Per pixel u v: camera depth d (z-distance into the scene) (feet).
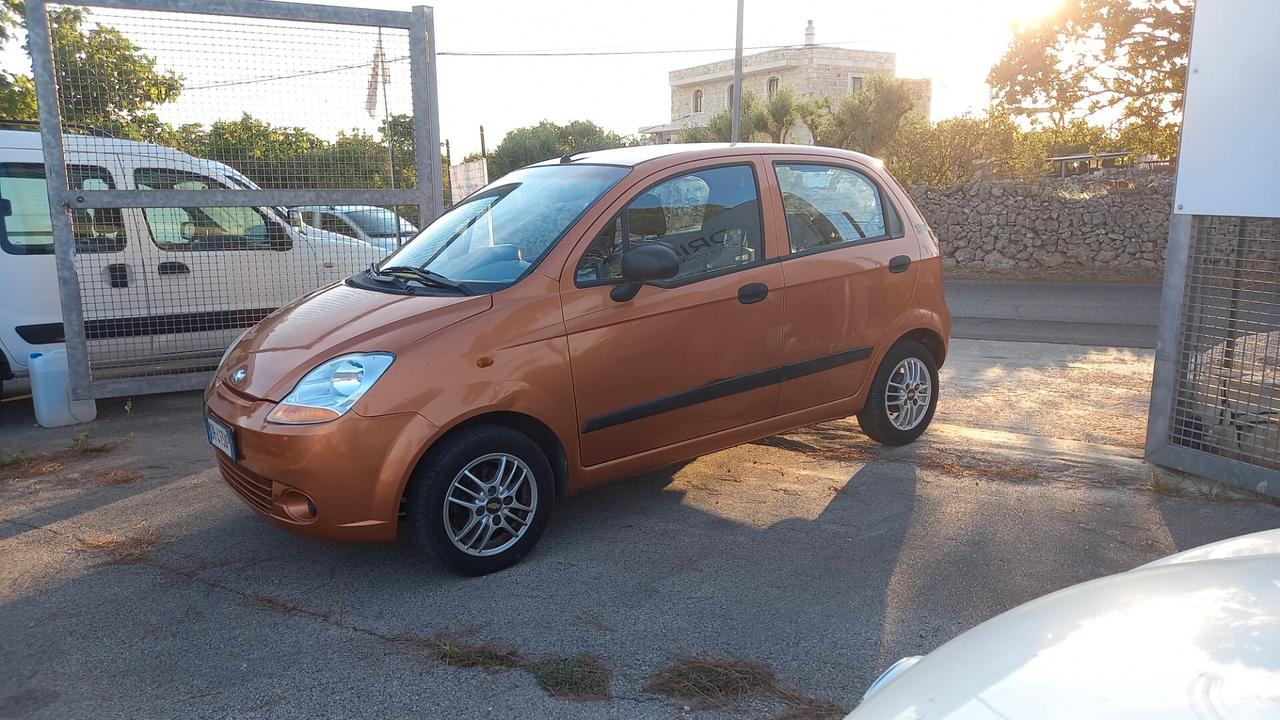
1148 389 24.62
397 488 11.39
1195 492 15.28
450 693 9.54
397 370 11.42
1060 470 16.55
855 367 16.31
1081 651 5.07
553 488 12.83
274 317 14.05
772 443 18.33
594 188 13.89
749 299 14.39
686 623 10.96
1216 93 14.93
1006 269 58.80
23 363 22.25
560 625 10.97
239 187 22.40
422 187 23.35
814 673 9.80
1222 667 4.66
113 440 19.53
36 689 9.78
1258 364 15.05
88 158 20.81
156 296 22.13
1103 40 54.34
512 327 12.22
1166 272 16.15
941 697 5.00
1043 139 67.00
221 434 12.34
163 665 10.23
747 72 180.45
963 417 21.12
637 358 13.25
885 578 12.13
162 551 13.44
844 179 16.58
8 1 43.98
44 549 13.58
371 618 11.25
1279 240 14.56
